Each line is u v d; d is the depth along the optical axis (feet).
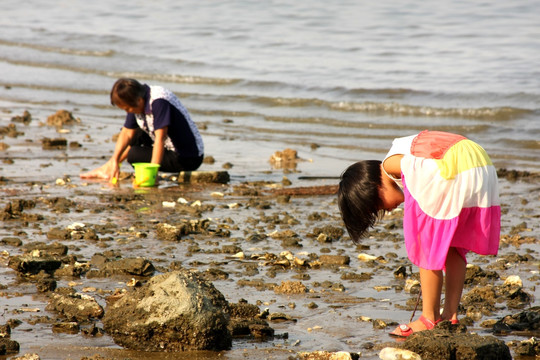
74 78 153.48
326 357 36.35
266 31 196.24
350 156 97.30
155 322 37.42
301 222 66.64
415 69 146.20
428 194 37.88
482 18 203.21
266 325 40.50
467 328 41.52
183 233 61.52
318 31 193.88
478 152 38.42
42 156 93.25
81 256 54.03
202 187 80.48
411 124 112.68
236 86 141.49
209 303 38.37
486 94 123.85
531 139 102.22
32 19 229.25
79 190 77.41
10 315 42.50
